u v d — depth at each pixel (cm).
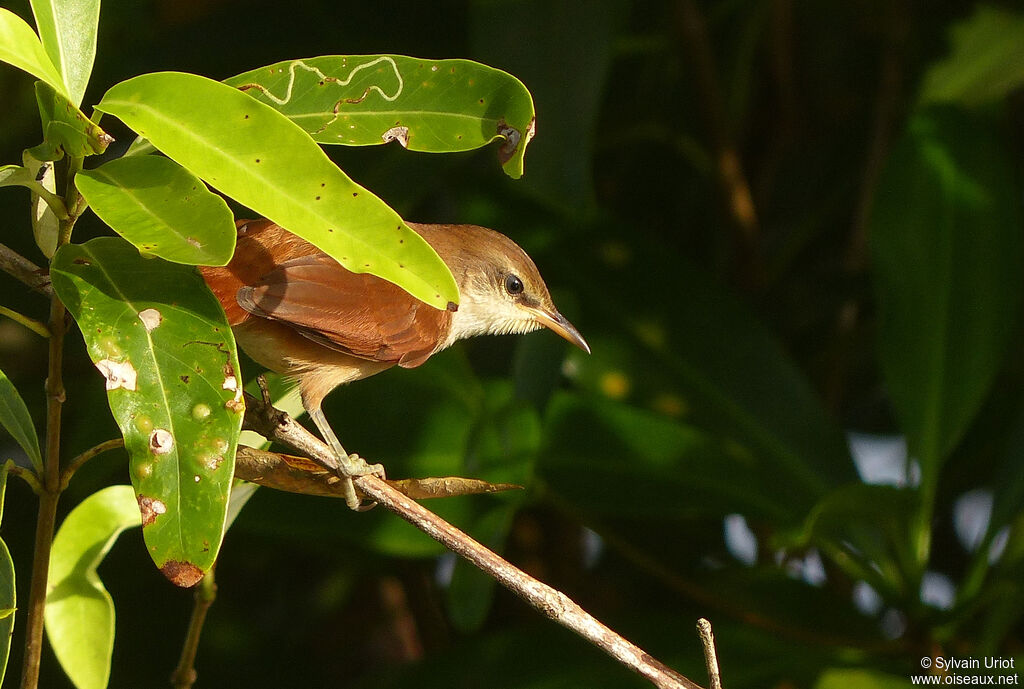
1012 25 1015
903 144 880
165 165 450
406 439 815
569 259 922
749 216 1060
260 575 1095
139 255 479
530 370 838
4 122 1047
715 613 875
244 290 628
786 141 1166
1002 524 790
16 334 1027
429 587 1034
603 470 823
